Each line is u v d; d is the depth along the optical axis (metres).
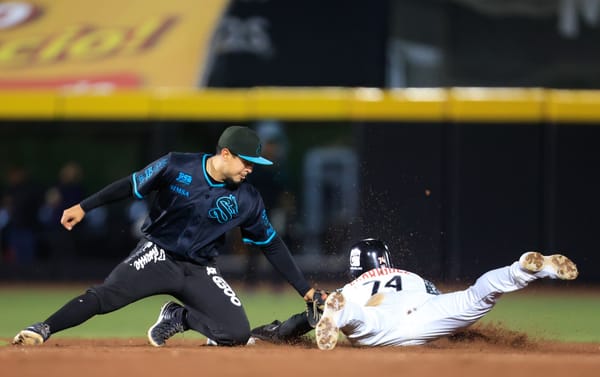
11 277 65.81
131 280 25.05
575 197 60.09
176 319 26.33
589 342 30.97
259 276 58.12
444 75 63.03
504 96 59.91
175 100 61.47
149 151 63.50
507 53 63.28
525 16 63.41
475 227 59.62
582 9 63.34
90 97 62.09
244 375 18.59
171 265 25.20
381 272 25.72
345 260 59.34
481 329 29.47
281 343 27.23
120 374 18.67
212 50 63.09
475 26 63.31
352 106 60.00
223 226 25.12
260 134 62.41
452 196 59.69
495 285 23.75
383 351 23.42
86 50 64.31
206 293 25.28
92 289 25.14
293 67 62.62
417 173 59.56
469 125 59.91
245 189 25.12
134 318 43.00
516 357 21.58
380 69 62.19
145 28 64.88
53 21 66.25
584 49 63.06
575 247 60.22
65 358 20.97
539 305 50.34
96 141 73.12
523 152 59.97
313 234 67.75
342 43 62.47
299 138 69.06
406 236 41.66
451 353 22.86
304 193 68.94
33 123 62.75
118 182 24.66
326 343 23.16
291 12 63.03
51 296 55.56
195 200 24.69
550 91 60.25
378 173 59.62
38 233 66.56
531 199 60.09
